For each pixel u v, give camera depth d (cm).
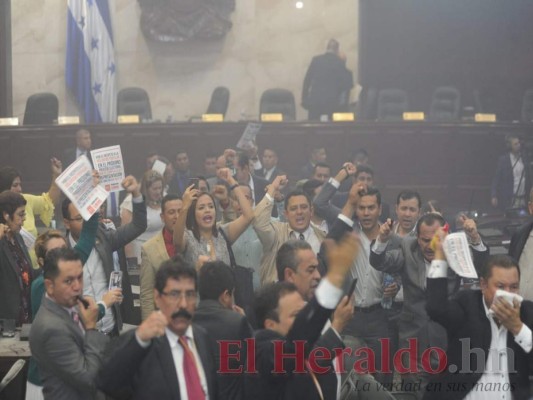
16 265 674
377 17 1747
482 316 489
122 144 1482
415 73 1752
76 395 477
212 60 1897
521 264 652
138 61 1877
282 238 712
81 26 1775
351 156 1377
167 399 414
